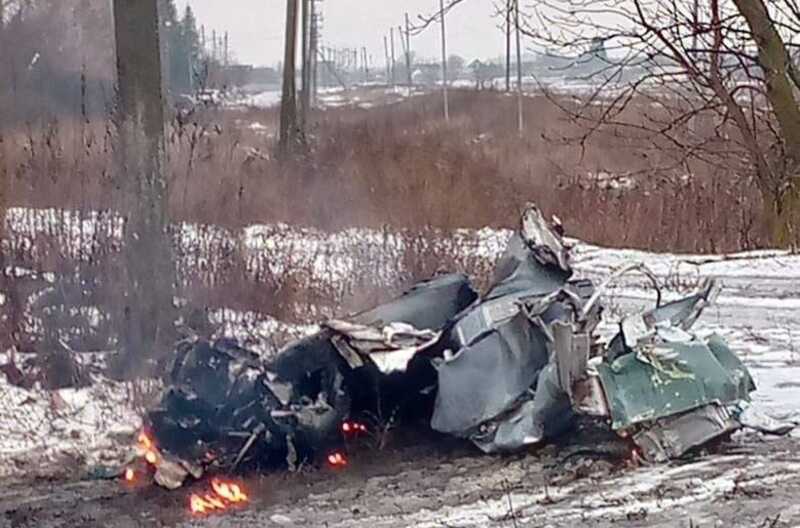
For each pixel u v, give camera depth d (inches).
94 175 474.6
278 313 484.4
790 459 312.2
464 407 336.2
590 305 345.4
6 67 618.5
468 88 2305.6
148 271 439.8
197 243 489.4
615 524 264.4
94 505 309.4
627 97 816.3
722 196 834.2
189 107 543.5
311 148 1185.4
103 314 441.1
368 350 339.6
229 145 657.0
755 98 856.3
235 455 324.8
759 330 505.4
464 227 676.1
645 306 576.7
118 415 394.0
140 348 426.9
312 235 619.2
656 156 939.3
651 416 311.1
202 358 332.2
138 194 442.9
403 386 353.1
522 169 979.3
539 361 335.0
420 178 751.7
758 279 669.9
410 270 537.6
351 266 548.7
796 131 826.8
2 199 460.4
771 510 267.3
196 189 519.5
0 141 474.6
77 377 418.0
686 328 352.2
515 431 330.6
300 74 1765.5
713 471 303.6
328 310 498.6
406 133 1469.0
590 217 835.4
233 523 286.7
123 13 439.2
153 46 443.5
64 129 499.8
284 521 285.6
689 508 273.0
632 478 302.8
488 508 285.6
